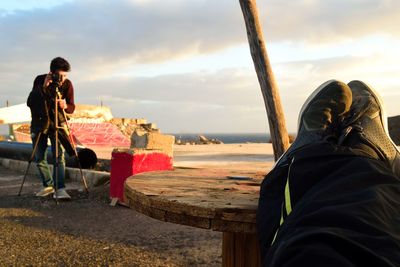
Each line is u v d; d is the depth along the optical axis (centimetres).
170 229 459
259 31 408
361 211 89
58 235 431
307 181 114
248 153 1273
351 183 103
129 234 437
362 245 78
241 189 181
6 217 513
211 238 423
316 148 126
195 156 1149
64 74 599
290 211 111
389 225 88
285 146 403
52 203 598
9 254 368
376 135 152
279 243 93
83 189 703
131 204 175
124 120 2242
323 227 85
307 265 75
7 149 1112
